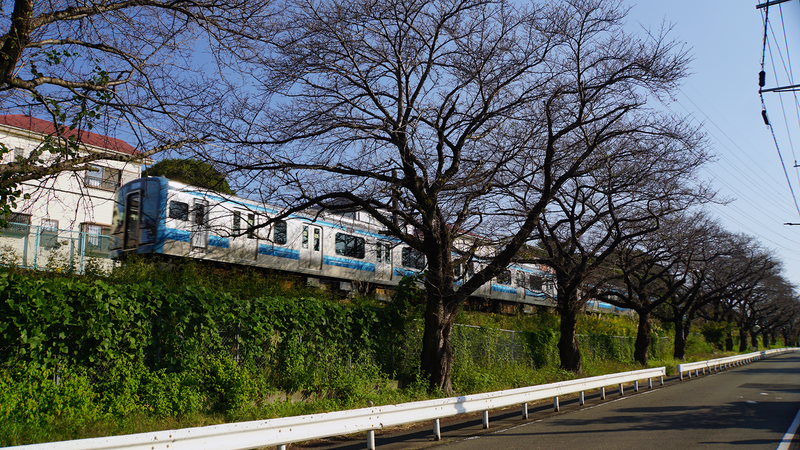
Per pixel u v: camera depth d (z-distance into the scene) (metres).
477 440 8.53
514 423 10.36
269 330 10.45
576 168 12.77
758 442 8.23
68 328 7.67
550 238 18.39
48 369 7.38
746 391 16.08
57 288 7.52
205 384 9.19
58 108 7.43
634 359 26.03
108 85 8.09
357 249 21.59
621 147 14.21
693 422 10.09
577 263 19.09
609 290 25.48
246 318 10.05
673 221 17.73
